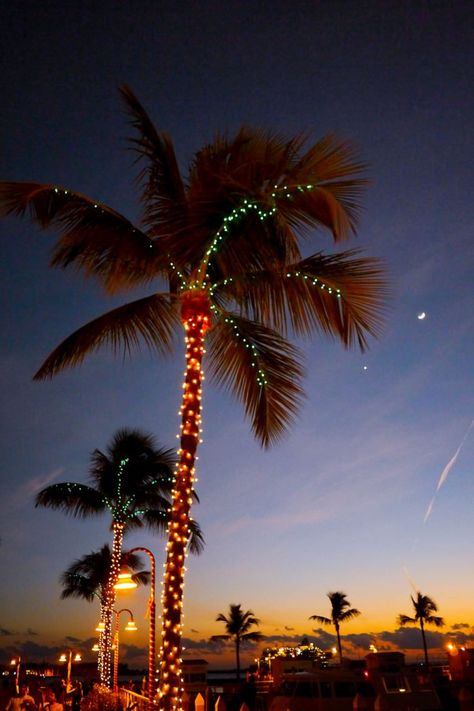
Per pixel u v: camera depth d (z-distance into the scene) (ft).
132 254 31.14
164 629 23.43
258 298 31.71
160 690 22.66
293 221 29.27
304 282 31.12
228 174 27.61
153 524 82.17
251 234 28.91
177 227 29.45
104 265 32.04
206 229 29.66
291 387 34.04
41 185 30.12
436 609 165.89
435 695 53.62
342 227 27.17
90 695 71.61
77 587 110.73
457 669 76.23
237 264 29.76
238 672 189.37
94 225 31.07
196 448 26.40
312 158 27.66
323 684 55.36
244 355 34.47
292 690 57.77
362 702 40.57
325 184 27.55
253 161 27.89
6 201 30.09
